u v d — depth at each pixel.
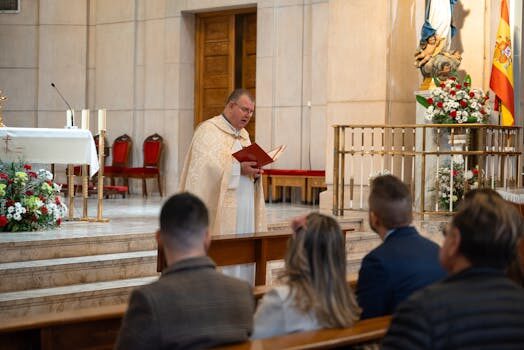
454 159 8.91
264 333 2.95
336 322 2.94
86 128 8.55
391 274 3.24
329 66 10.39
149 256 6.95
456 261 2.29
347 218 8.95
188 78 13.26
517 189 7.45
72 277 6.47
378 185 3.42
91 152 8.26
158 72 13.45
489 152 8.31
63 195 12.50
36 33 14.01
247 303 2.78
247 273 5.75
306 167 11.89
